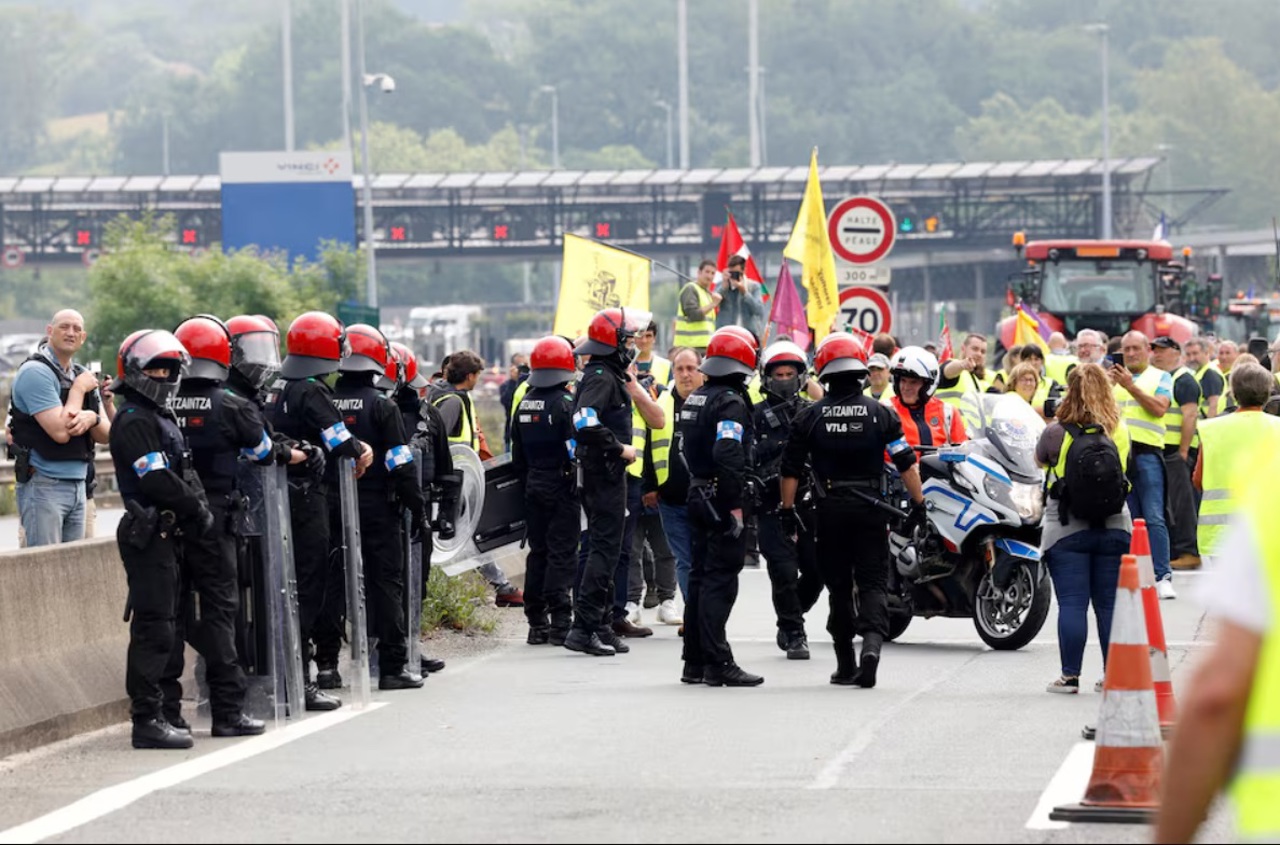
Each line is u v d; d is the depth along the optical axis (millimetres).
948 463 47062
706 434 41500
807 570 45875
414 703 39781
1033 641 49281
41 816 28188
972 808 27547
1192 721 12320
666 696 40219
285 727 36656
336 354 39844
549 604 49875
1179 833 12422
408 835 26281
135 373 34062
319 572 39812
